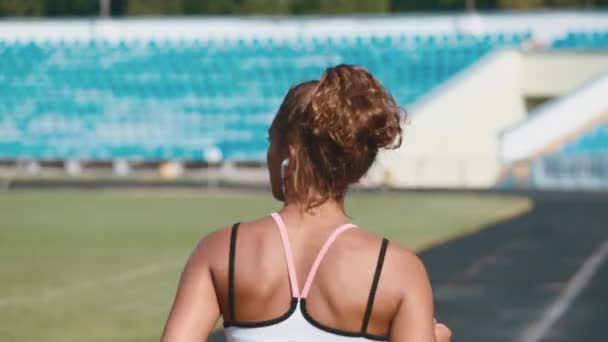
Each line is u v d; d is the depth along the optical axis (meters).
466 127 128.12
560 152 124.12
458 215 84.38
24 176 132.12
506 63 130.62
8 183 117.81
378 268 8.02
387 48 150.25
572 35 147.25
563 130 124.00
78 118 146.88
